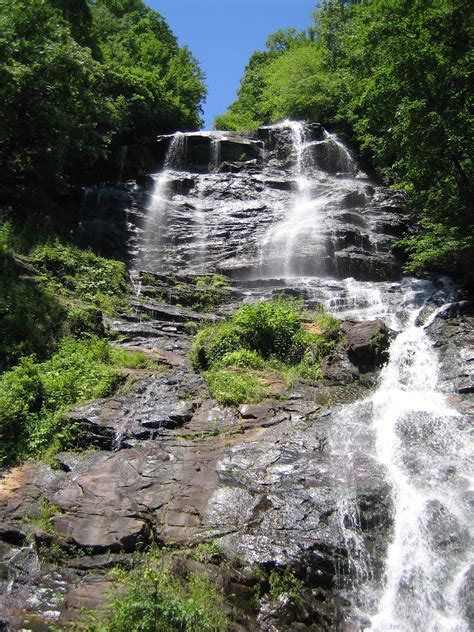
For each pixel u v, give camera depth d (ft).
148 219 64.13
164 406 30.09
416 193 53.98
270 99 110.42
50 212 59.26
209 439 27.14
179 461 25.16
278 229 62.59
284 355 36.17
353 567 19.79
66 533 21.18
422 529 21.24
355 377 34.01
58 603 18.25
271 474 23.98
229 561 19.39
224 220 65.51
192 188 73.15
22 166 57.52
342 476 23.72
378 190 72.33
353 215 63.98
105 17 116.16
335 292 48.75
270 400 30.55
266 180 75.92
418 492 22.82
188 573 18.53
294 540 20.33
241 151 84.58
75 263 47.16
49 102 54.65
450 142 44.96
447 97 46.06
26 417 28.68
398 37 48.03
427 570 19.84
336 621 18.10
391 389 32.37
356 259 55.88
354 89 63.10
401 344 36.40
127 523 21.20
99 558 20.08
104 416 28.91
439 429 27.30
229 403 30.09
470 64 46.14
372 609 18.72
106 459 25.82
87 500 22.59
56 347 36.63
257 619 17.65
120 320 42.60
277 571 19.15
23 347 35.04
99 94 78.23
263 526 21.02
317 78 95.35
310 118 95.35
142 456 25.58
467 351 34.91
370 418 28.91
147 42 116.47
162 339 40.68
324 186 73.82
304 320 40.01
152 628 16.10
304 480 23.49
